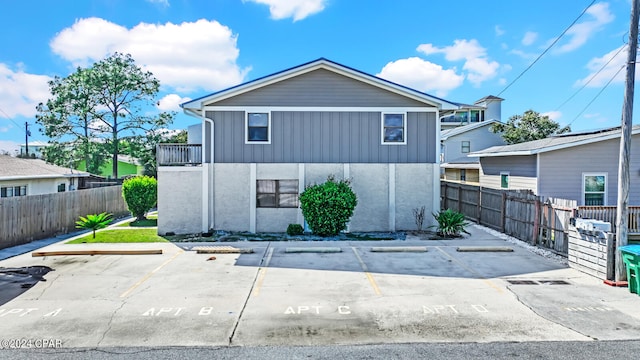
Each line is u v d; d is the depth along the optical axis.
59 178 21.23
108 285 7.74
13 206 11.73
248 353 4.90
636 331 5.48
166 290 7.41
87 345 5.12
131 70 32.81
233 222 14.06
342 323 5.82
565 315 6.07
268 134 14.11
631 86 7.86
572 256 8.90
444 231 12.77
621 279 7.64
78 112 31.42
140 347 5.06
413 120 14.23
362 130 14.18
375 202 14.16
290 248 10.80
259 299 6.88
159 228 13.85
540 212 11.18
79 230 15.15
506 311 6.25
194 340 5.26
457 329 5.58
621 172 7.71
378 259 9.85
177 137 36.34
